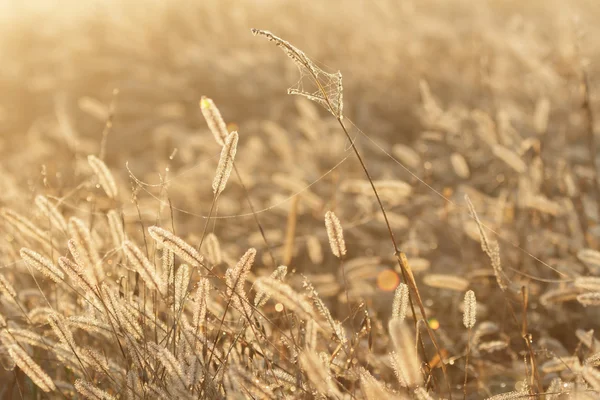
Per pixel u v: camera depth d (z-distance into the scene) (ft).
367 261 10.84
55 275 6.35
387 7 34.91
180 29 36.68
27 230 7.61
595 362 6.55
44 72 34.12
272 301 9.29
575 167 15.60
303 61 6.20
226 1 38.78
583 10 36.86
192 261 6.09
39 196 7.50
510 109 21.16
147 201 12.84
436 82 27.48
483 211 14.51
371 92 26.89
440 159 18.95
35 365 6.12
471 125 20.29
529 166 13.98
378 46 30.40
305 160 19.01
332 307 11.64
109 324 6.55
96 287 6.21
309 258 14.40
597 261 8.36
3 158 25.95
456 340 10.69
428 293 12.48
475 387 9.26
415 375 4.59
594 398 6.14
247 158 20.40
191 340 6.30
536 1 40.14
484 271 11.01
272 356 7.18
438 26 30.50
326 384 5.42
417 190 15.47
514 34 26.68
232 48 33.27
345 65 29.94
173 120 27.43
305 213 16.26
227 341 7.07
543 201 12.20
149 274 6.14
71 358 6.61
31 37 38.14
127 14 36.81
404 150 15.99
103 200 10.80
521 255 11.80
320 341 8.06
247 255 6.36
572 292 8.64
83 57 33.19
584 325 10.86
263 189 18.25
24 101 31.60
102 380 7.34
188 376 5.66
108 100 29.86
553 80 21.54
